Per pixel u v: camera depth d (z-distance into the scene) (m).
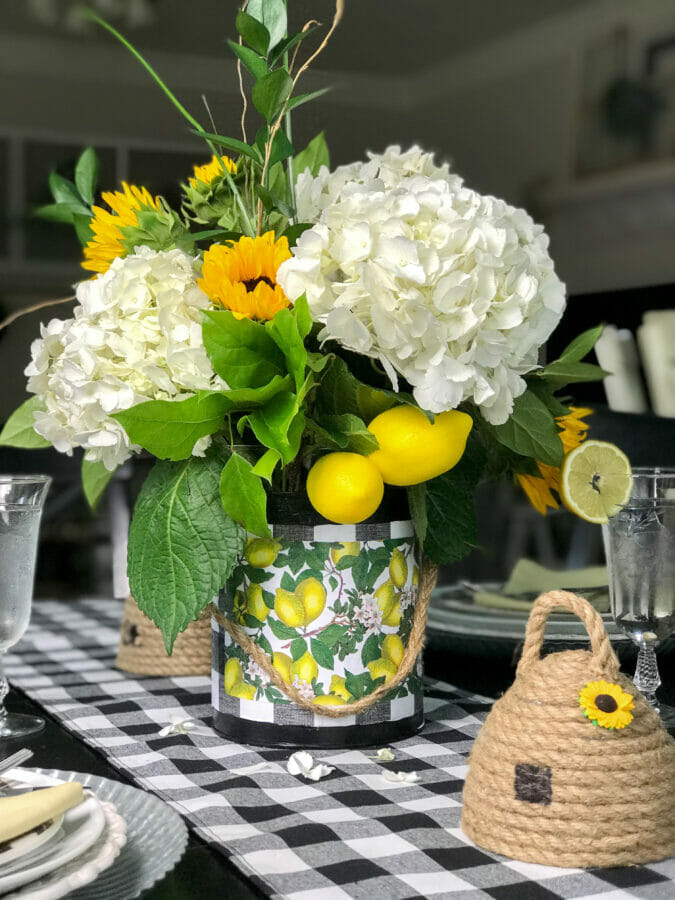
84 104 2.35
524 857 0.52
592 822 0.52
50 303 0.81
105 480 0.86
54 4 2.37
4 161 2.51
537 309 0.71
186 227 0.74
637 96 2.09
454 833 0.56
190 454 0.68
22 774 0.56
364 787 0.64
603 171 2.12
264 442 0.65
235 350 0.65
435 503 0.75
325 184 0.75
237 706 0.73
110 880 0.47
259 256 0.68
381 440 0.67
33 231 2.57
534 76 2.14
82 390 0.68
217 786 0.64
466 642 0.88
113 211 0.75
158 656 0.92
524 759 0.53
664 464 1.26
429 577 0.76
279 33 0.71
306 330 0.64
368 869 0.51
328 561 0.71
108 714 0.80
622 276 2.10
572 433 0.81
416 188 0.68
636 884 0.50
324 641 0.71
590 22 2.12
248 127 0.82
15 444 0.82
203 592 0.68
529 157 2.16
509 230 0.68
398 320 0.64
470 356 0.66
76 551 2.16
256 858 0.52
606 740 0.53
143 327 0.68
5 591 0.76
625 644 0.83
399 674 0.72
